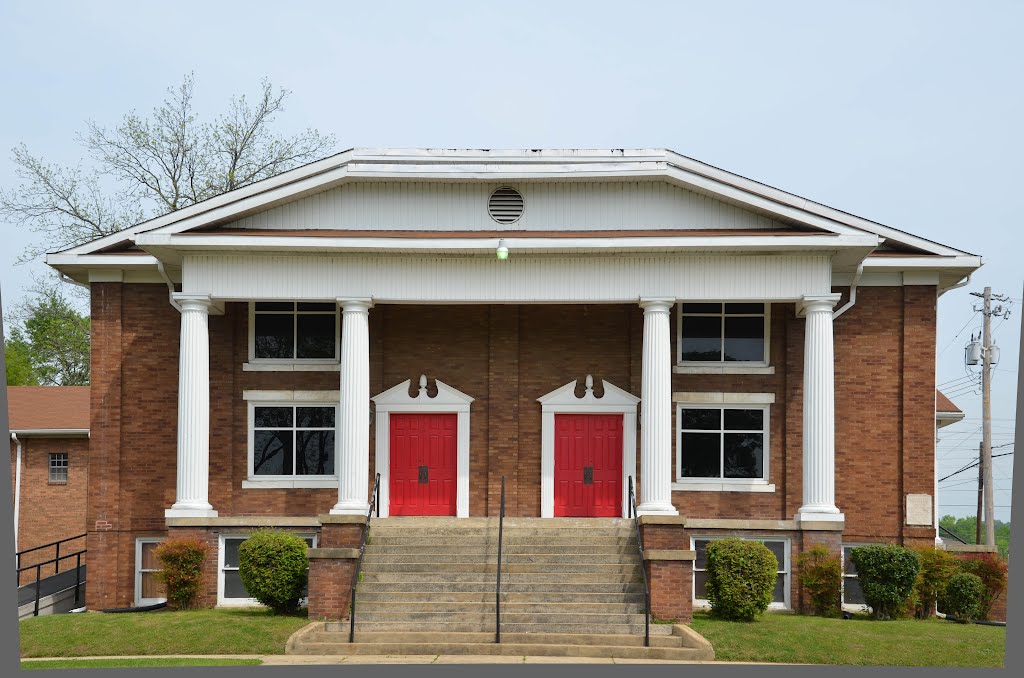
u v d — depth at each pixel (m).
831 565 26.61
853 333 30.34
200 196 51.28
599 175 28.23
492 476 30.33
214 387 30.55
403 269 28.22
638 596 24.34
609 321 30.83
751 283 27.84
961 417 38.50
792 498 29.84
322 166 29.92
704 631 23.33
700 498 30.11
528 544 26.27
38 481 42.88
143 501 30.45
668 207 28.77
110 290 30.84
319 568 24.38
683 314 30.62
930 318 30.22
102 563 29.98
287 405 30.78
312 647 22.30
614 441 30.47
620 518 27.95
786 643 22.67
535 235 27.86
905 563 26.27
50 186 51.25
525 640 22.67
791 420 30.03
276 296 28.16
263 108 52.62
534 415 30.62
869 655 22.14
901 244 30.22
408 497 30.48
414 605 24.02
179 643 22.75
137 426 30.62
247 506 30.42
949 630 24.44
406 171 28.31
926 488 29.77
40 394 46.31
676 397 30.27
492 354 30.66
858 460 30.06
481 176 28.36
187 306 28.12
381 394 30.64
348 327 28.09
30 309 64.31
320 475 30.62
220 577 28.19
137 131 51.09
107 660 21.38
